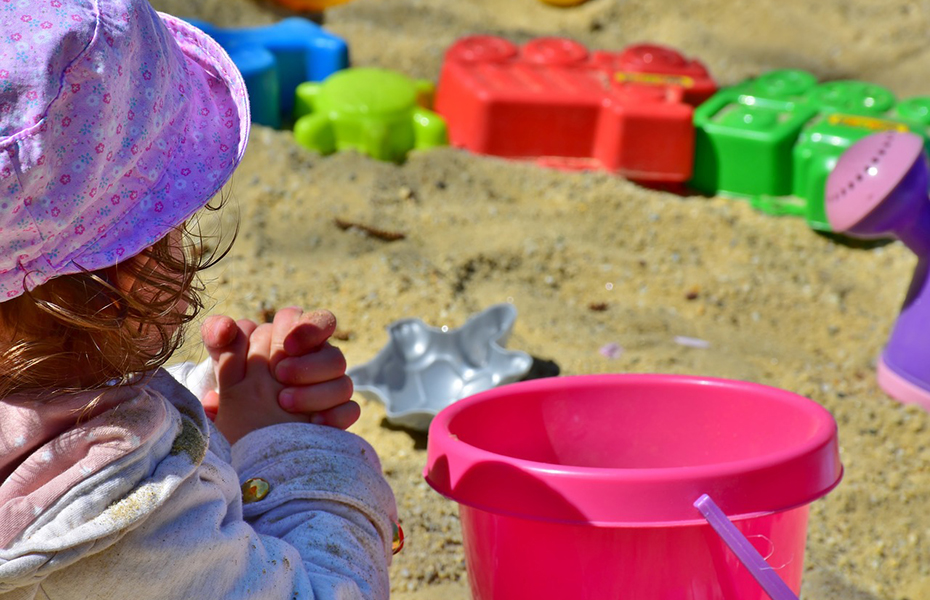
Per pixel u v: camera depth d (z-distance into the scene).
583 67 4.71
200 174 1.14
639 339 3.20
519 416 1.63
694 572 1.30
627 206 4.07
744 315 3.49
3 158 0.95
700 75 4.64
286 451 1.41
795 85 4.63
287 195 3.79
